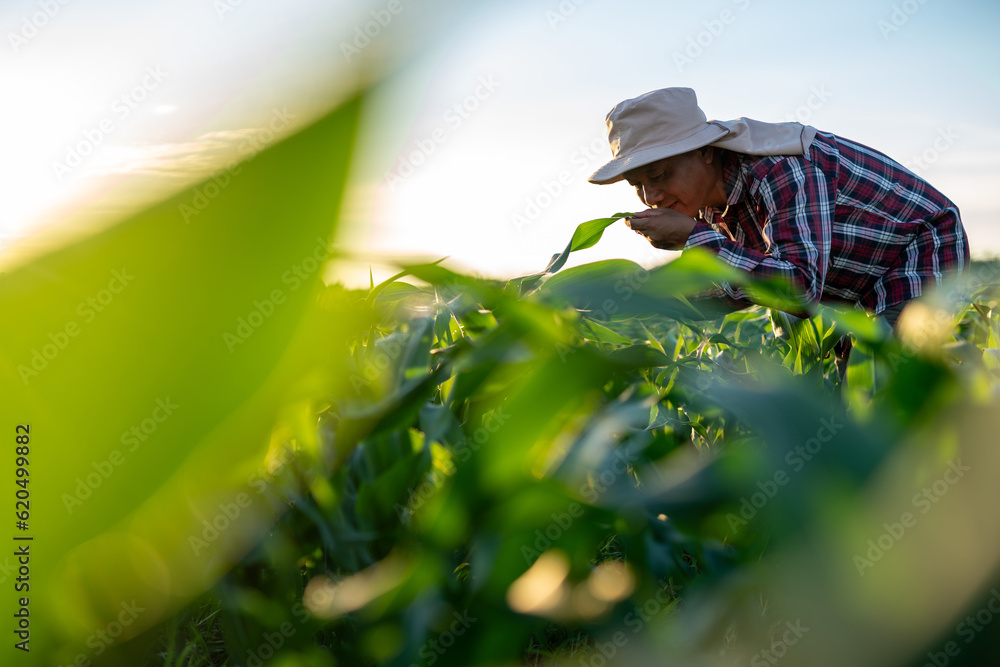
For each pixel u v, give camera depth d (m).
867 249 2.15
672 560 0.58
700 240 1.94
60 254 0.17
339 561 0.77
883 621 0.21
